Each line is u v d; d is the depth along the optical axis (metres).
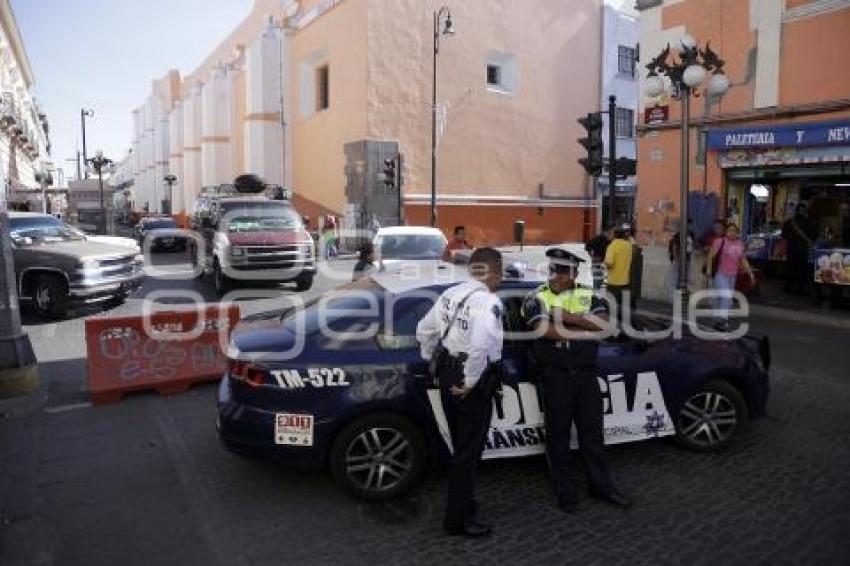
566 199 30.89
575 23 30.66
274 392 4.29
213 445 5.47
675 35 12.71
